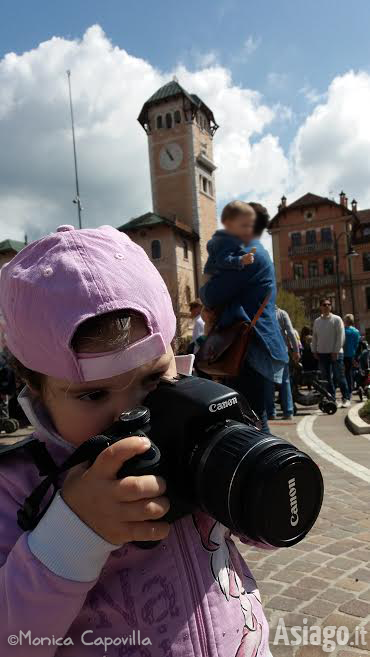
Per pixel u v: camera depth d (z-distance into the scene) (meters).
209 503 0.90
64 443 1.00
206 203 55.00
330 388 9.81
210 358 3.80
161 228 49.06
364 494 4.06
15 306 0.93
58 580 0.82
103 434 0.88
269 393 3.91
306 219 55.94
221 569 1.11
